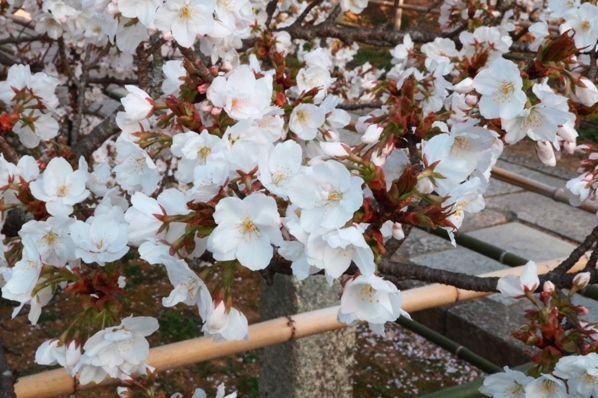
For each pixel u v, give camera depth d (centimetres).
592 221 235
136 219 52
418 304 80
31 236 55
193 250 53
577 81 64
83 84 100
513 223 231
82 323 56
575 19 79
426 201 51
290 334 75
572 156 305
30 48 181
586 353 56
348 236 46
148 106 63
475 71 91
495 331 165
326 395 126
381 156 57
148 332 56
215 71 66
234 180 53
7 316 67
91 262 55
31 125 76
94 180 68
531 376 58
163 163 163
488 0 135
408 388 179
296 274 48
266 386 129
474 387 80
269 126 64
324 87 76
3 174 62
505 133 66
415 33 123
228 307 51
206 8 62
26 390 64
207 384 175
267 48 87
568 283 62
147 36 69
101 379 58
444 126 63
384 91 93
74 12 97
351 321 53
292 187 47
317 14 192
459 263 200
